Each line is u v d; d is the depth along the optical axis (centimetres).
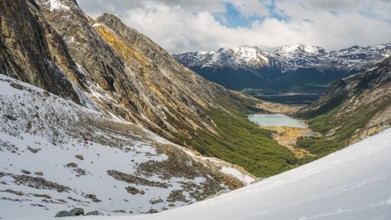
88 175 5828
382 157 1666
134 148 7781
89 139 7138
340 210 1065
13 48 9344
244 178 10094
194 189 6969
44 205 3656
